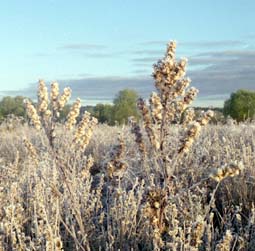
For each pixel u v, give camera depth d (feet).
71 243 11.55
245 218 13.52
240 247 10.30
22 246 10.57
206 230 10.80
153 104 9.16
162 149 9.30
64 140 13.15
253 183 15.15
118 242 11.44
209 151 20.24
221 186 15.83
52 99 10.40
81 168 14.56
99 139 30.50
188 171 16.14
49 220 11.21
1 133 39.11
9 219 11.71
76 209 10.57
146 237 11.30
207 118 9.00
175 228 9.46
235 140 23.72
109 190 13.82
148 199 9.38
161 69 8.90
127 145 20.04
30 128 38.09
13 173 17.34
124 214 11.64
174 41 8.91
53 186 11.62
